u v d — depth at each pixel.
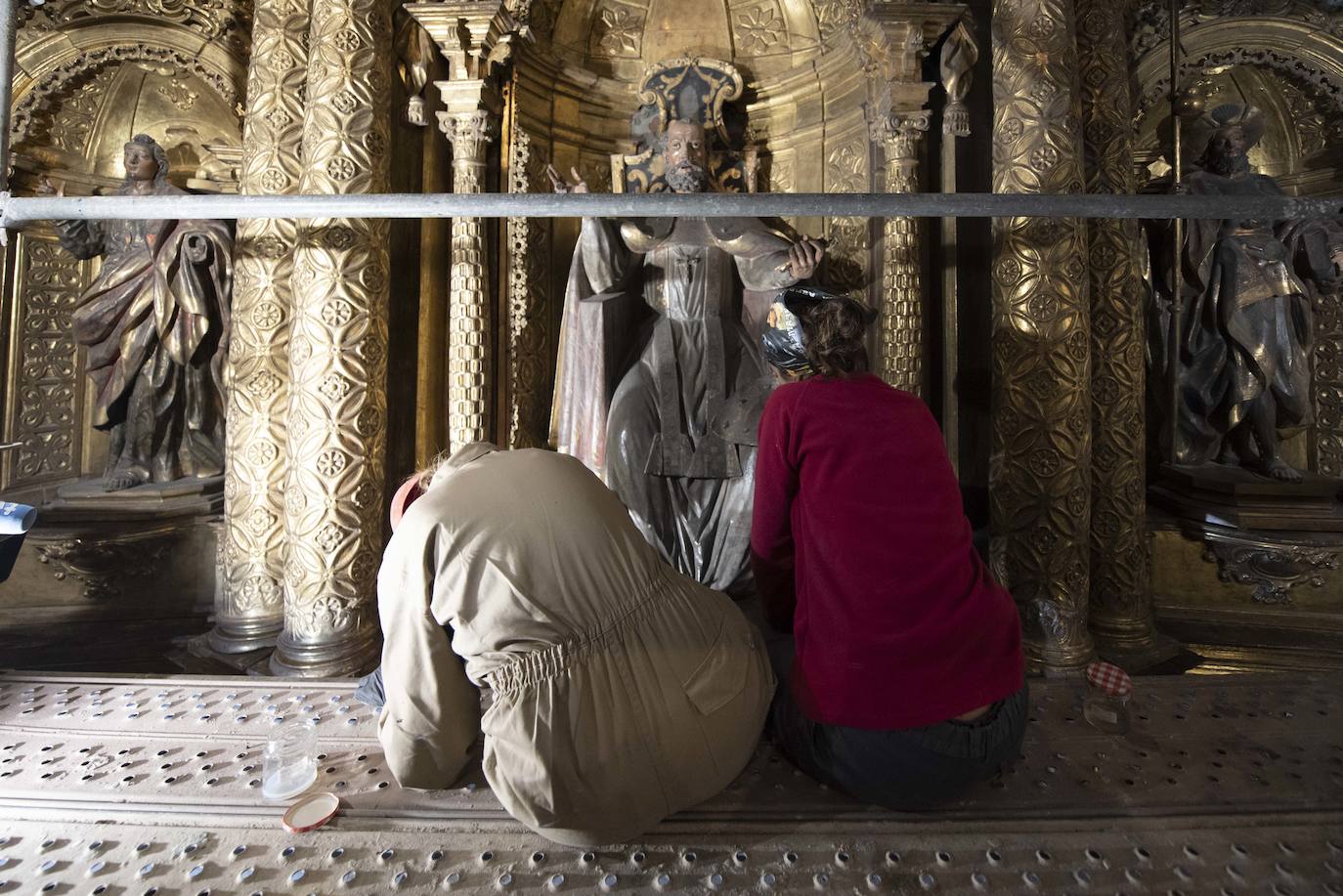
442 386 3.52
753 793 1.41
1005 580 2.92
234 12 3.89
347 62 2.95
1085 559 2.86
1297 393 3.32
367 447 2.94
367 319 2.94
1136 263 3.15
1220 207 1.70
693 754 1.27
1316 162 3.89
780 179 4.03
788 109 4.00
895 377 3.19
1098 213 1.72
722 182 3.79
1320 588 3.18
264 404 3.16
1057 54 2.90
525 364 3.61
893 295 3.20
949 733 1.22
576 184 3.20
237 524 3.17
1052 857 1.25
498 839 1.29
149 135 3.95
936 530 1.25
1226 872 1.22
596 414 3.02
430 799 1.40
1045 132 2.88
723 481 2.97
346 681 1.91
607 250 3.18
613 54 4.05
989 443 3.13
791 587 1.61
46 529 3.34
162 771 1.50
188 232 3.61
